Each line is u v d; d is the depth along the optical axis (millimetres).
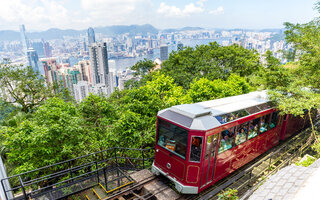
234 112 8555
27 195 7191
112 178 8594
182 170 7504
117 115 11930
